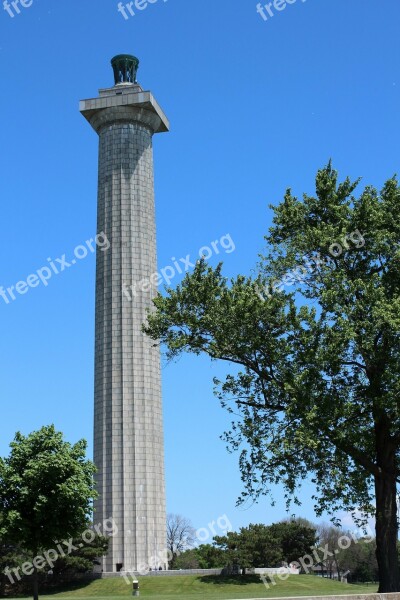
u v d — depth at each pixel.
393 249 48.53
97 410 123.00
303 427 43.94
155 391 124.06
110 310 125.19
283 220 51.66
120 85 135.25
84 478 53.25
